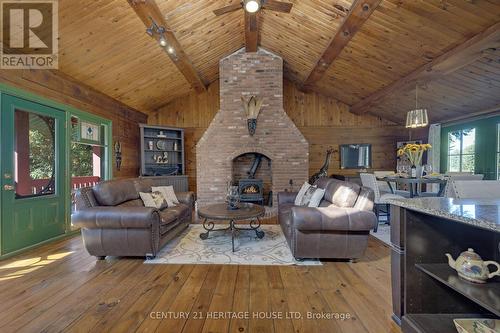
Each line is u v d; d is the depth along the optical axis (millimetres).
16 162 3230
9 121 3105
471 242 1624
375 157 6996
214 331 1717
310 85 6395
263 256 3076
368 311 1951
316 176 6676
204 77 6441
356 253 2826
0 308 1990
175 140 6930
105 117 5066
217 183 5801
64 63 3738
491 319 1419
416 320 1581
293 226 2836
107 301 2090
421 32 3242
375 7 3082
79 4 2961
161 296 2168
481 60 3441
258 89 5840
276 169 5773
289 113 7047
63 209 3920
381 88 5227
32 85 3404
